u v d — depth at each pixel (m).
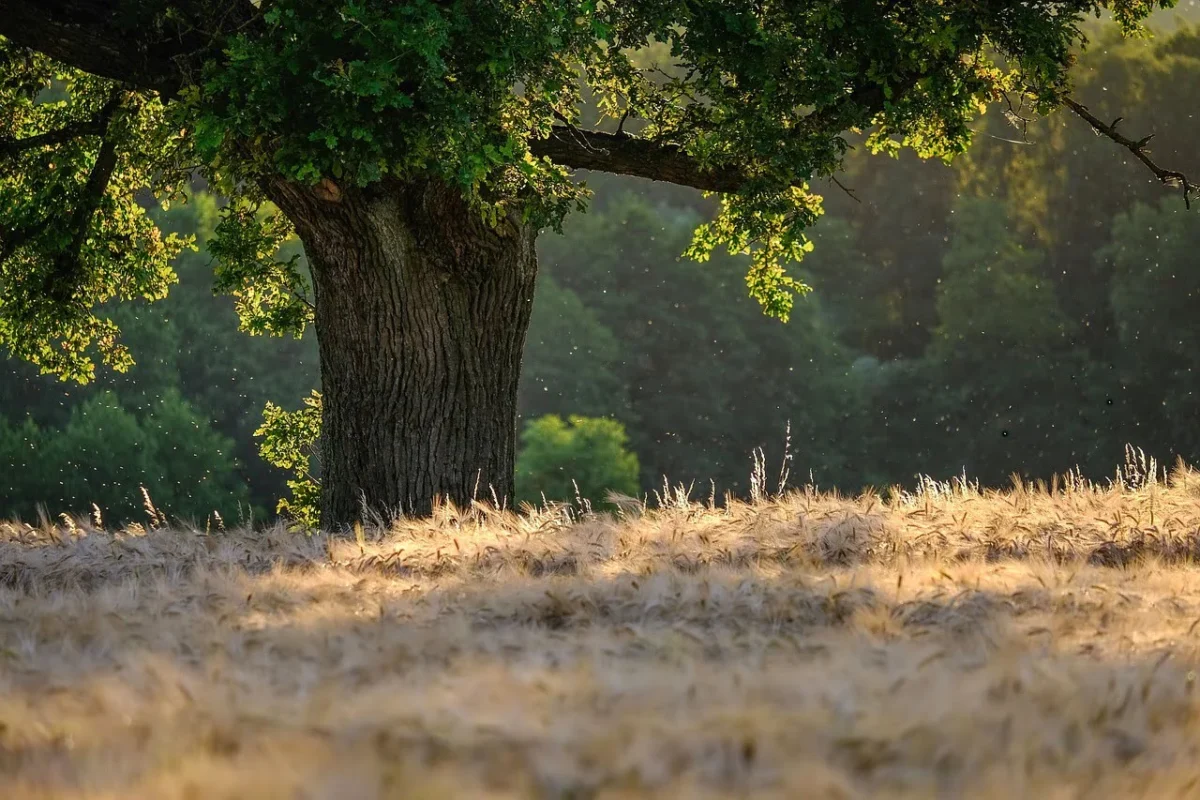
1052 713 8.18
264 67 26.22
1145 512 22.27
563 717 7.88
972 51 33.38
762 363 155.62
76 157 42.53
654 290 157.75
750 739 7.32
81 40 28.91
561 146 33.53
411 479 32.12
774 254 42.28
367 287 31.47
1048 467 145.75
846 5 32.06
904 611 12.70
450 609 13.41
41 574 19.48
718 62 31.59
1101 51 158.38
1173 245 144.00
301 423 49.59
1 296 43.62
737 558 19.02
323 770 6.92
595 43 29.84
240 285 41.41
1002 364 149.75
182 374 139.50
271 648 11.05
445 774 6.81
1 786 6.94
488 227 31.58
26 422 131.50
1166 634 11.42
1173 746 7.59
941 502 24.12
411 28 25.61
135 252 44.16
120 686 8.98
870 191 170.25
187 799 6.63
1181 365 143.12
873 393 155.50
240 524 24.80
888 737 7.37
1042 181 160.00
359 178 26.84
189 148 33.75
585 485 134.50
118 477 125.12
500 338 32.91
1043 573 15.41
